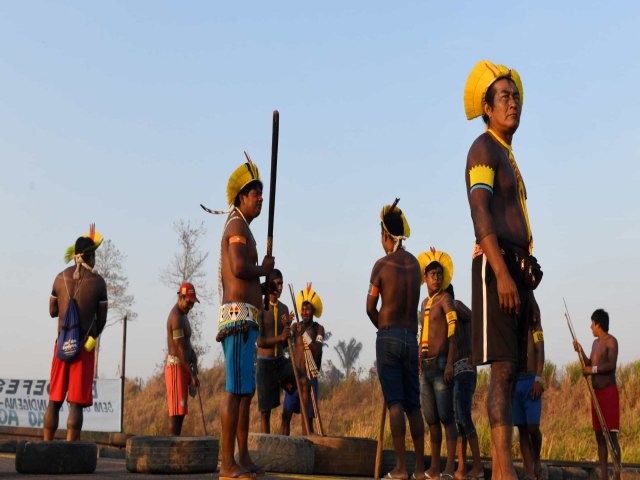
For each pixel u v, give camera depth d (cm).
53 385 780
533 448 847
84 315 782
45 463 696
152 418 2425
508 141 464
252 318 554
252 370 556
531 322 446
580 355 980
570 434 1800
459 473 816
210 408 2562
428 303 838
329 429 2205
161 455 712
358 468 828
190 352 1035
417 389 703
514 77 471
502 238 442
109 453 1245
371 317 710
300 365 1091
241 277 550
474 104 473
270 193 584
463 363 820
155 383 2867
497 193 449
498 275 426
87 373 779
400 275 698
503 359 429
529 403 820
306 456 805
